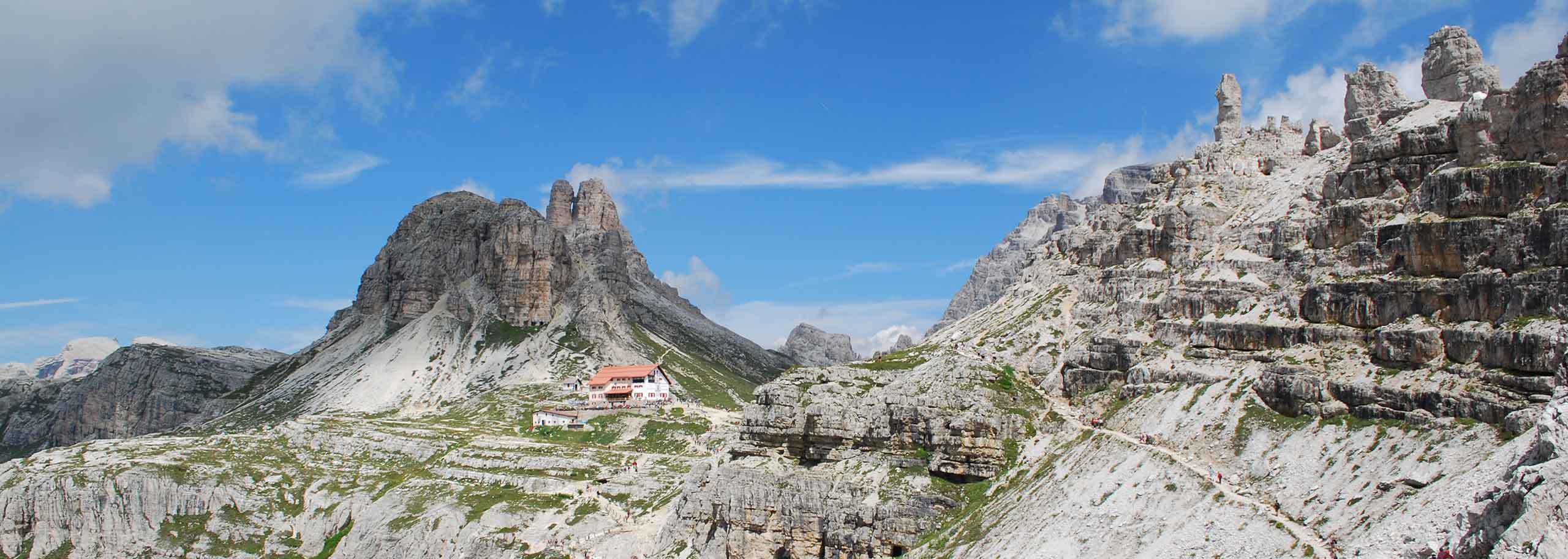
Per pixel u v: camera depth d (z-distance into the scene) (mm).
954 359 182375
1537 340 113250
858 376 192375
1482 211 135250
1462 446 111125
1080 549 131375
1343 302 144125
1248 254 173625
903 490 164125
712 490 186125
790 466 180625
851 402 179875
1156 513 128750
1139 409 155000
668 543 195375
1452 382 119875
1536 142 134875
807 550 172125
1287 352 145750
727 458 193000
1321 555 106875
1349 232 157625
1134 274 189250
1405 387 123625
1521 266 124500
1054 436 163625
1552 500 81875
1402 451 116250
